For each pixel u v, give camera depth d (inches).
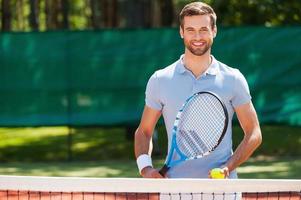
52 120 560.7
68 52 559.8
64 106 561.0
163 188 189.8
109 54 562.9
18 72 558.3
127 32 562.9
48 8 936.9
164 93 199.0
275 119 568.4
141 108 564.4
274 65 566.6
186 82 197.5
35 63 558.9
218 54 564.1
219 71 198.4
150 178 197.9
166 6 828.0
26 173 514.6
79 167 546.6
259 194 356.2
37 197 362.9
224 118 195.6
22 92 558.9
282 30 566.6
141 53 563.2
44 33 557.6
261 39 565.9
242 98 198.5
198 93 195.8
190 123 197.2
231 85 197.5
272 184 192.4
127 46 563.2
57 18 976.9
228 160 196.5
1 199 355.6
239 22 747.4
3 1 761.6
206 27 191.6
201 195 190.5
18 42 557.6
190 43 193.3
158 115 204.5
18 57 557.6
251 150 198.1
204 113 195.9
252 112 199.9
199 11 191.2
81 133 788.6
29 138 753.0
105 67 562.9
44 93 559.5
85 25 1301.7
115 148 649.6
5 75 557.6
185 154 197.9
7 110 559.5
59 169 535.2
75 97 561.0
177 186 189.0
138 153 204.7
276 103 568.1
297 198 349.1
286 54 566.9
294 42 566.9
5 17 762.8
